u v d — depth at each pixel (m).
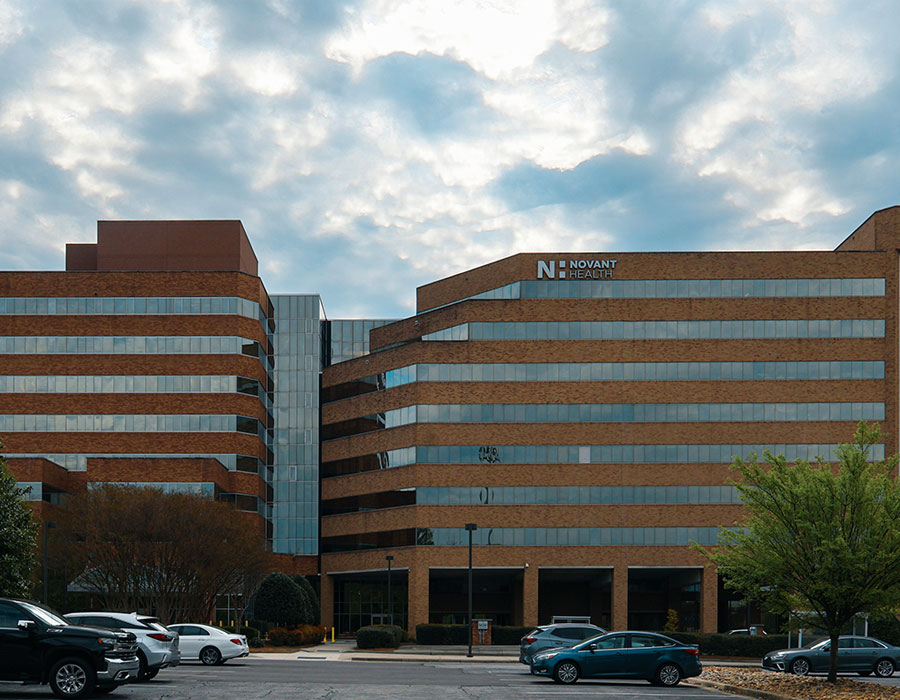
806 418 72.25
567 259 74.62
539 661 31.12
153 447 77.00
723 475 72.12
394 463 76.12
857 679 36.97
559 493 72.56
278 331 90.88
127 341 78.12
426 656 50.72
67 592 64.25
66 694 20.64
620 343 73.56
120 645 21.36
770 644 56.69
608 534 72.00
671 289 73.88
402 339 81.38
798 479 29.09
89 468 72.19
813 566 28.50
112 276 78.75
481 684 30.12
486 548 72.12
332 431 84.56
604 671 30.78
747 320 73.31
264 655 49.31
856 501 28.03
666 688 29.64
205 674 31.69
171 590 54.94
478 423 73.56
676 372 73.25
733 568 29.81
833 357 72.69
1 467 38.91
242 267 82.25
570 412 73.25
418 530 72.44
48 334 77.94
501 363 74.00
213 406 77.69
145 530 53.94
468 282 79.94
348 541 80.50
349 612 84.12
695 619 76.19
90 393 77.38
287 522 87.75
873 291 73.12
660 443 72.62
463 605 83.38
